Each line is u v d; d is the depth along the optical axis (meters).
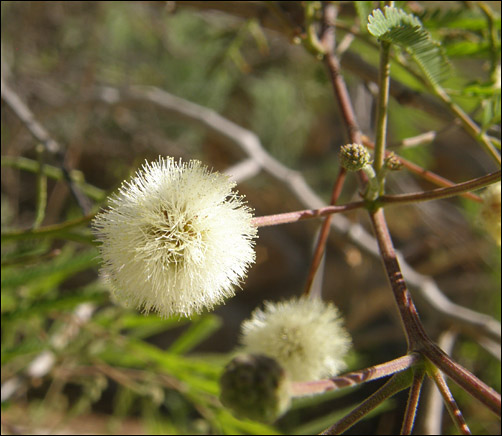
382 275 0.42
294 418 0.31
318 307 0.17
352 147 0.15
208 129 0.32
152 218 0.15
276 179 0.30
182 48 0.51
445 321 0.25
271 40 0.52
